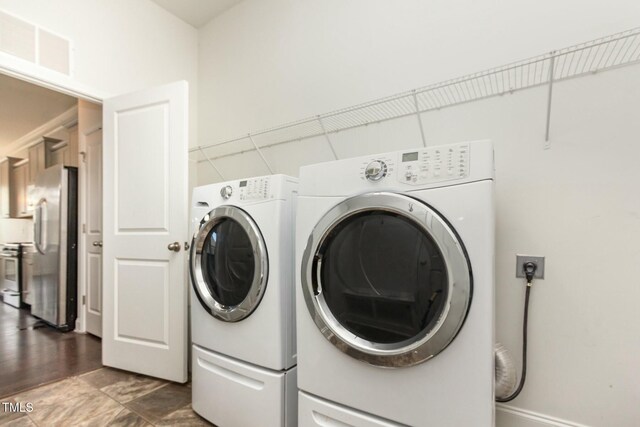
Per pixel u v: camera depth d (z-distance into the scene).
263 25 2.43
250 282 1.43
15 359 2.35
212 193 1.62
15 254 4.04
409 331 1.04
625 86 1.24
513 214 1.44
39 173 3.53
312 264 1.18
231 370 1.45
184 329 1.98
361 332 1.12
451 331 0.92
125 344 2.14
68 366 2.23
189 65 2.85
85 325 3.02
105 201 2.27
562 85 1.35
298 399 1.26
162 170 2.07
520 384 1.35
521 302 1.41
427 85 1.69
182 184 2.01
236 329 1.44
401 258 1.06
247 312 1.39
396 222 1.07
